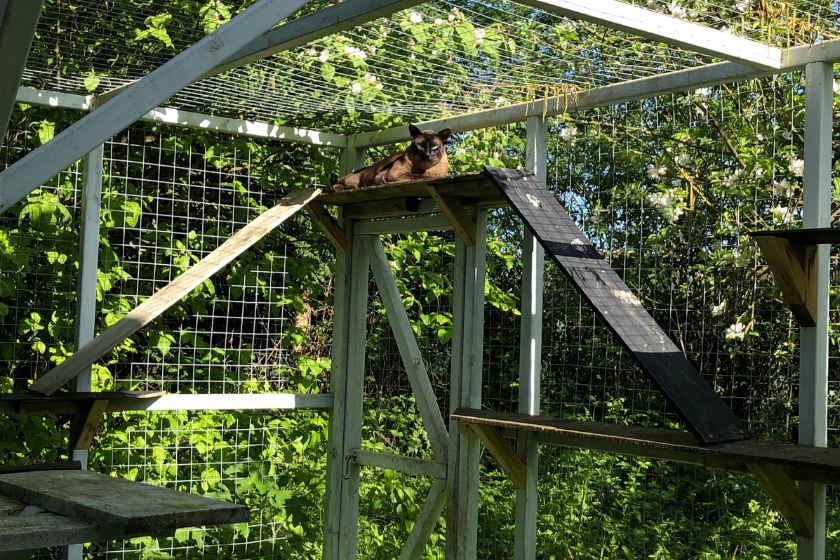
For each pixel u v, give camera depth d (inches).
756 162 185.9
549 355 206.5
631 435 142.6
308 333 272.4
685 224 195.8
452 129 210.1
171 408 200.4
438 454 193.3
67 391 194.9
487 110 198.7
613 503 201.0
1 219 221.1
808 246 134.3
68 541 73.5
